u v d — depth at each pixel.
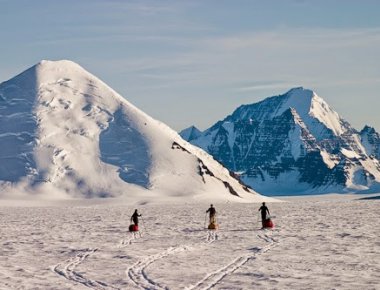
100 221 81.62
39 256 40.19
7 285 29.06
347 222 66.69
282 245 44.25
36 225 74.69
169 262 36.19
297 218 77.69
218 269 33.25
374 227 58.50
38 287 28.52
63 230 64.19
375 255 37.62
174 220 79.81
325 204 151.12
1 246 47.03
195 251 41.66
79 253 41.28
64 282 29.88
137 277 30.97
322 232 54.03
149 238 52.38
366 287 27.33
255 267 33.72
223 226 65.75
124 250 42.59
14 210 147.12
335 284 28.17
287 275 30.88
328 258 36.66
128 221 80.62
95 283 29.42
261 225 66.00
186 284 28.75
